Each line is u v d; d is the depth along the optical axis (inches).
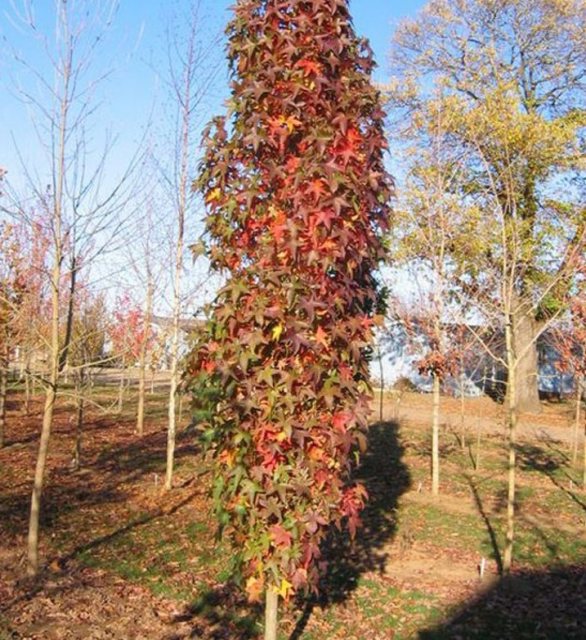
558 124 665.6
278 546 147.3
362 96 155.8
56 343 247.4
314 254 143.7
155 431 598.9
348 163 151.8
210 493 158.7
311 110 151.1
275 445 143.7
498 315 330.0
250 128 150.4
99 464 451.5
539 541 326.0
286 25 153.5
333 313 147.4
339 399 150.5
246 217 151.4
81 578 245.6
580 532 346.9
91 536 296.2
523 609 239.9
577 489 450.0
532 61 776.3
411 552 302.7
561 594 257.1
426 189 435.5
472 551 308.5
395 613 232.4
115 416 682.2
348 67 157.8
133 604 224.5
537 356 885.8
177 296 387.2
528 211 622.5
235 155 153.8
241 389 146.4
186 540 295.3
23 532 294.5
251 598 150.3
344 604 238.1
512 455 271.4
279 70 149.6
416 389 995.3
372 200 156.1
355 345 151.3
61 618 209.0
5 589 228.1
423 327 470.3
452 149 471.2
